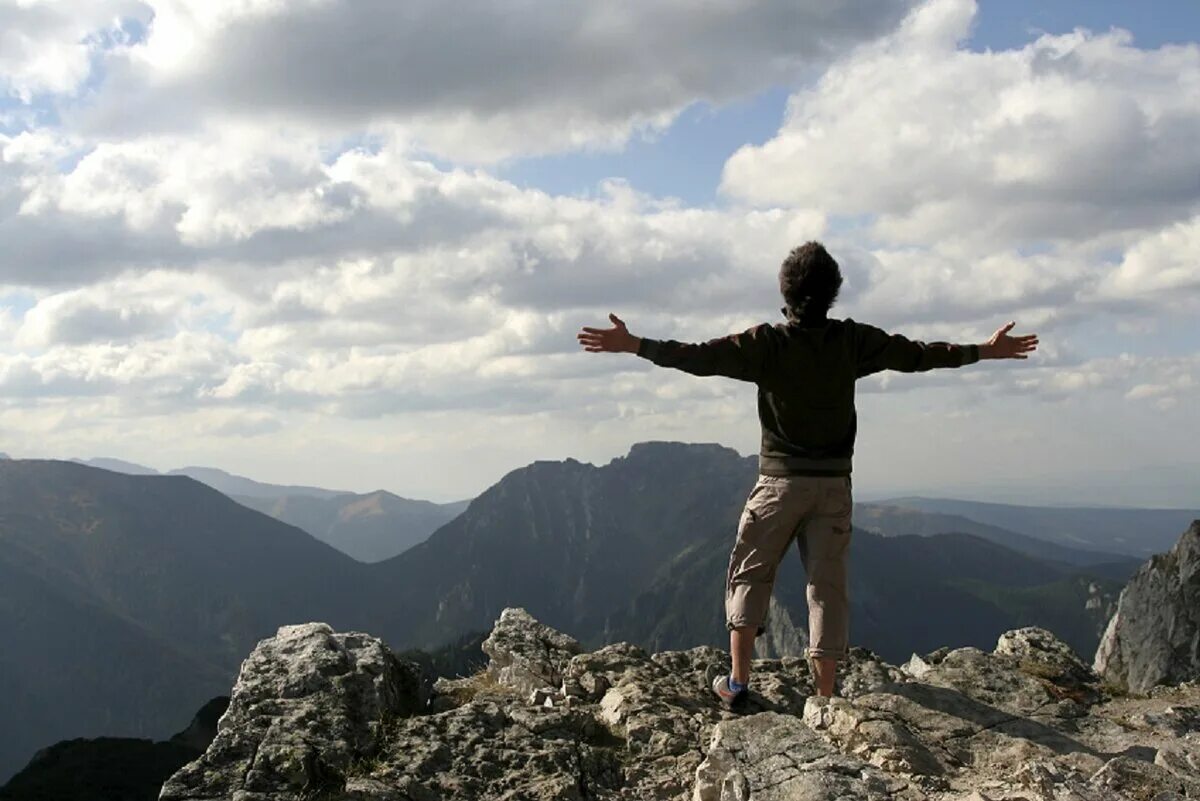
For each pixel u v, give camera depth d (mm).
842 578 4465
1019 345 4441
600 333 4227
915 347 4391
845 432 4406
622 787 4605
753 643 4641
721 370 4262
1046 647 6035
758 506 4473
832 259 4320
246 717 4629
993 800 3545
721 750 3904
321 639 5184
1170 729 4750
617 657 6109
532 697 5578
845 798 3496
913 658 6066
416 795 4242
